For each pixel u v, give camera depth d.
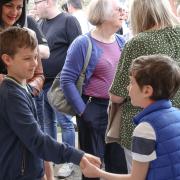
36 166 1.65
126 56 1.96
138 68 1.58
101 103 2.60
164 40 1.93
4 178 1.62
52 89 2.76
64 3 4.30
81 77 2.59
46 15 3.40
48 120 3.53
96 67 2.56
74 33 3.35
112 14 2.51
